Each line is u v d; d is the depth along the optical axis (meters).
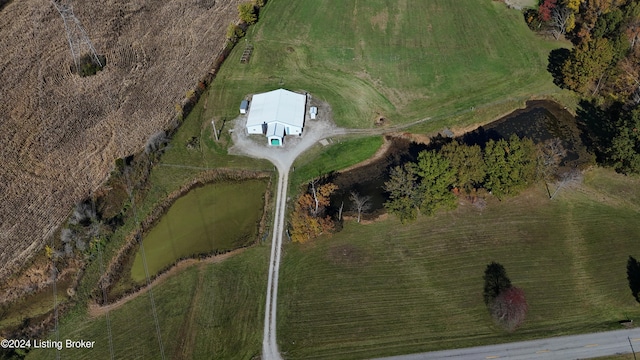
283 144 87.31
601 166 82.50
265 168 83.50
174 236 75.56
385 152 86.50
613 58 92.62
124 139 87.25
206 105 94.06
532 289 67.06
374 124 90.75
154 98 94.81
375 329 63.59
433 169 70.88
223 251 72.94
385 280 68.56
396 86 98.06
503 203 77.38
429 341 62.34
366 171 83.75
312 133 89.19
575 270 69.06
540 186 79.69
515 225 74.44
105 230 74.50
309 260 71.19
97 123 89.94
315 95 95.94
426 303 66.00
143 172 82.12
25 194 78.94
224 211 78.88
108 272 70.38
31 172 81.88
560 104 94.44
